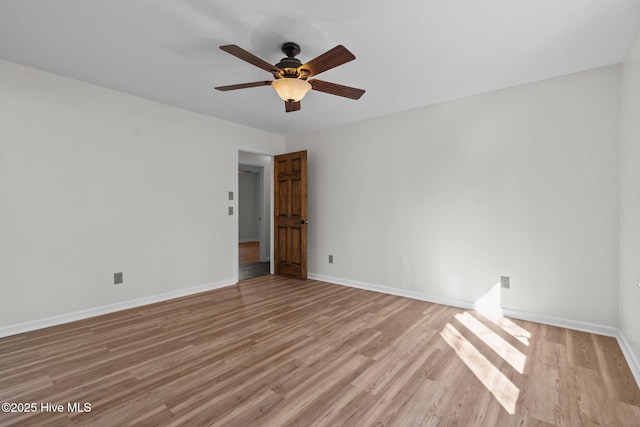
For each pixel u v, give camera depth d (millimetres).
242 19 1938
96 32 2090
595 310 2607
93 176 3021
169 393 1742
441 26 2008
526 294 2920
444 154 3416
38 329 2670
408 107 3619
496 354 2211
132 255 3299
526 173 2922
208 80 2891
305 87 2232
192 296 3725
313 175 4738
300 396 1715
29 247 2650
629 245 2213
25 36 2145
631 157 2168
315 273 4711
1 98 2516
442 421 1512
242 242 9570
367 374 1943
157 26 2020
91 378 1897
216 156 4105
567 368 2014
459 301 3309
